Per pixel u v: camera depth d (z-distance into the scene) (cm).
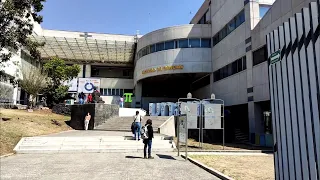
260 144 2016
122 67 5550
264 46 2070
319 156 375
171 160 1148
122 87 5078
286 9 1798
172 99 4450
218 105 1650
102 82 5038
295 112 438
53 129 2212
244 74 2388
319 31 386
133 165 1009
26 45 1941
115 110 2766
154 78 3809
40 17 1858
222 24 2927
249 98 2262
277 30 508
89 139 1588
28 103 3559
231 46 2686
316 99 385
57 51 4775
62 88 3894
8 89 3553
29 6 1789
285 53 474
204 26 3275
